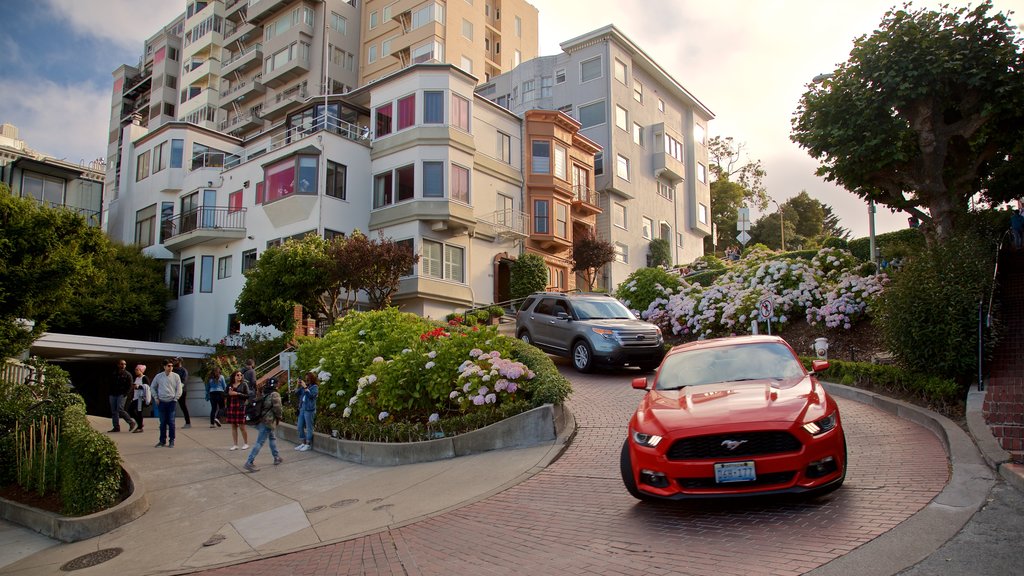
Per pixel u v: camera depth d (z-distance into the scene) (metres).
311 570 6.61
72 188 39.59
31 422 10.88
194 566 7.35
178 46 67.00
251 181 33.59
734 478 5.81
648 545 5.72
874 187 16.91
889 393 11.09
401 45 47.50
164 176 38.28
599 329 16.36
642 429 6.45
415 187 29.56
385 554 6.76
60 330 31.70
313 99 34.06
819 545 5.19
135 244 36.94
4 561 8.12
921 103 14.89
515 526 6.97
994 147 15.52
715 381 7.30
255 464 12.38
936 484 6.46
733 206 63.97
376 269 24.38
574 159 38.00
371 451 11.73
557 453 9.82
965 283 10.52
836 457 5.95
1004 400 8.88
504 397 11.50
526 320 18.97
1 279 11.58
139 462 12.66
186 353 28.78
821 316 16.92
